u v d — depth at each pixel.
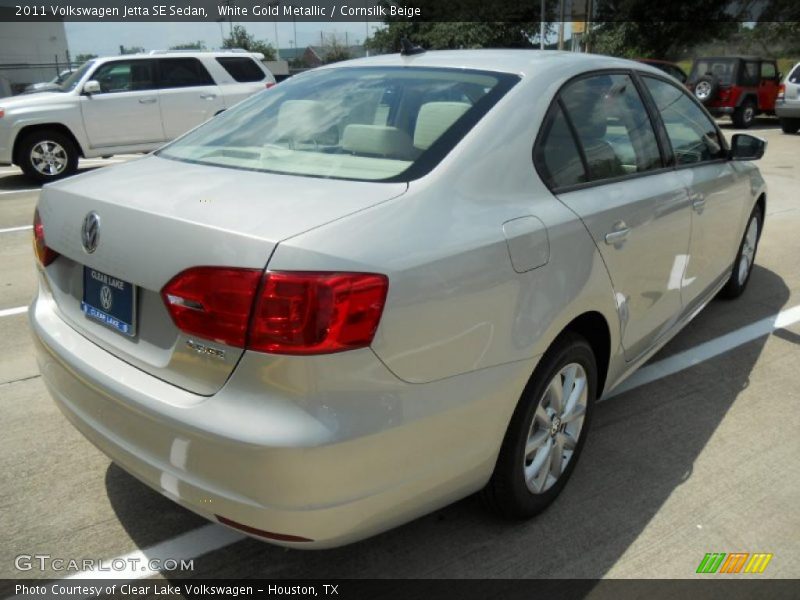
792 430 3.35
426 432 2.00
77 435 3.21
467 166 2.27
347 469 1.85
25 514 2.66
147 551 2.49
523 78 2.66
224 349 1.84
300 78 3.24
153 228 1.99
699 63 18.97
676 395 3.69
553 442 2.64
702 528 2.64
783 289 5.46
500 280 2.15
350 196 2.07
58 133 10.41
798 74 16.41
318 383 1.79
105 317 2.20
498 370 2.18
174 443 1.93
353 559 2.45
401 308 1.89
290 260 1.78
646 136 3.27
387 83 2.82
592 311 2.63
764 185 4.87
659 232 3.08
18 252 6.46
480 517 2.67
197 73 11.32
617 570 2.42
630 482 2.91
